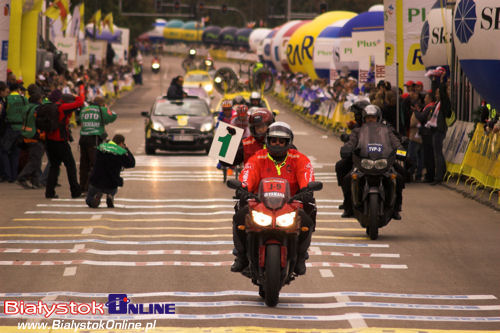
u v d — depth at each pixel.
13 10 65.62
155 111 70.88
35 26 74.06
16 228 34.06
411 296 23.56
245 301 22.58
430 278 26.02
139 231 33.84
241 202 22.89
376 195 32.22
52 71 82.19
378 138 32.78
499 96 43.22
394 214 33.69
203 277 25.58
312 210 22.95
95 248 29.91
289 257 21.91
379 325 20.22
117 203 42.16
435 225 36.22
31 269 26.36
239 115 45.28
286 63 152.38
